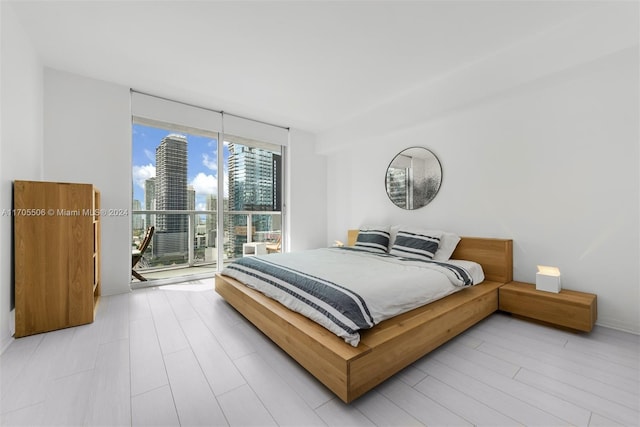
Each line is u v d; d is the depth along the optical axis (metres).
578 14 2.18
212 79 3.24
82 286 2.43
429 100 3.33
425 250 3.20
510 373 1.71
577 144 2.54
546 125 2.71
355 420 1.33
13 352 1.95
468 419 1.33
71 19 2.26
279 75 3.14
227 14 2.20
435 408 1.41
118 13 2.19
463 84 2.98
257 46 2.62
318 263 2.79
